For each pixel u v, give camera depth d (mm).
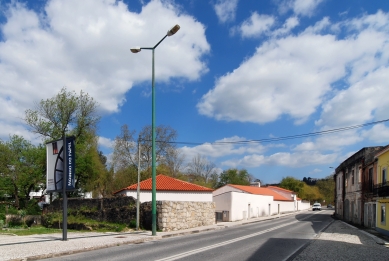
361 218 30750
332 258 11977
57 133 40875
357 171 33281
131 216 23922
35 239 16547
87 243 14648
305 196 101812
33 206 41969
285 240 17500
